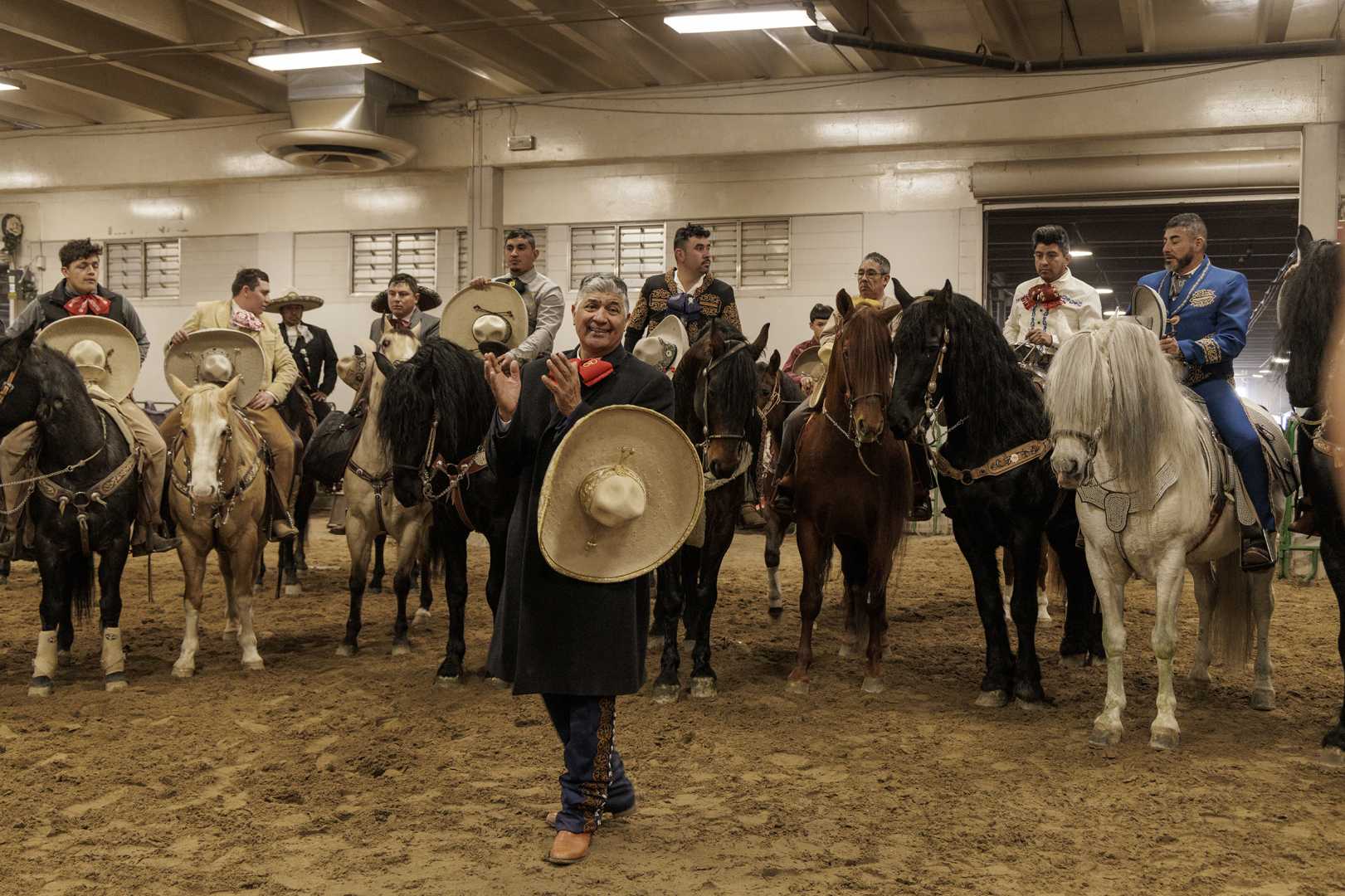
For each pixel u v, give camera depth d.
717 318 6.07
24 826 4.18
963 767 4.82
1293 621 8.13
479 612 8.70
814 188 17.95
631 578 3.71
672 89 17.89
